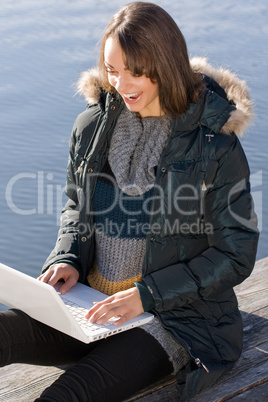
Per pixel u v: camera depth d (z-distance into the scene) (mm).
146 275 3525
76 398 3064
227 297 3652
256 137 14016
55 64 18172
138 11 3285
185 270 3449
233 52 19125
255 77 16578
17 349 3271
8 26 22641
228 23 23125
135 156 3641
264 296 4625
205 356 3443
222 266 3438
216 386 3654
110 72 3396
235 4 26750
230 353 3543
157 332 3420
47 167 13570
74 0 27125
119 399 3209
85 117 3791
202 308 3549
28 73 17578
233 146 3471
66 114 15273
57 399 3020
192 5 26156
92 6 26016
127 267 3646
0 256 11352
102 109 3701
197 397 3564
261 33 21688
